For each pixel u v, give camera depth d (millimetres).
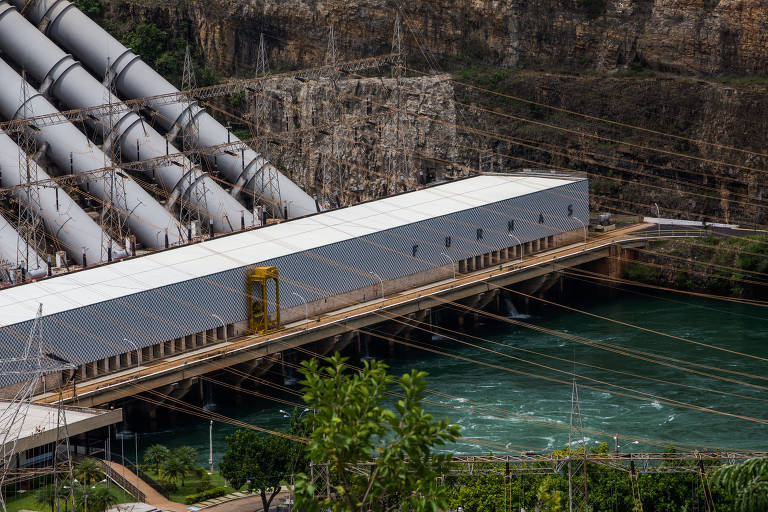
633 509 198125
